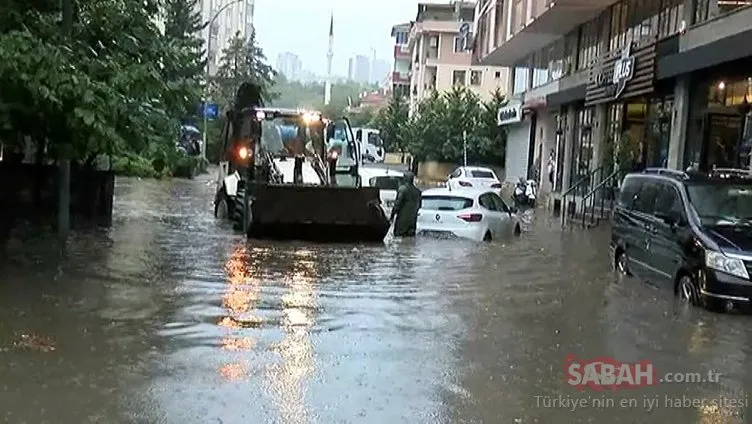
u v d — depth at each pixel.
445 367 7.96
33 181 18.62
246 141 21.02
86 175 19.11
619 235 14.84
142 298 10.62
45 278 11.70
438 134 58.09
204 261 14.07
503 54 44.94
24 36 12.03
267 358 8.00
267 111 20.83
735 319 10.84
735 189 12.65
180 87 14.73
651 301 11.98
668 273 12.52
